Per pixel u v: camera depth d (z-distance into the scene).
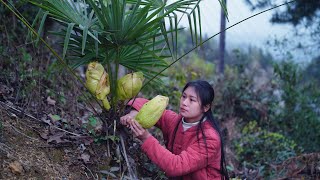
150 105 2.41
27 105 2.82
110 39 2.38
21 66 3.18
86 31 2.13
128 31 2.32
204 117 2.57
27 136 2.51
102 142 2.71
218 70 8.13
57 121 2.84
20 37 3.67
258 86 6.64
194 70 6.64
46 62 3.74
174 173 2.42
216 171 2.56
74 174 2.47
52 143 2.58
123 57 2.65
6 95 2.87
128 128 2.64
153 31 2.52
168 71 5.82
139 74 2.50
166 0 2.53
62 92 3.35
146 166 2.89
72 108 3.17
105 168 2.63
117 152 2.63
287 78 5.92
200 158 2.44
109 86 2.50
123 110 2.60
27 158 2.33
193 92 2.49
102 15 2.26
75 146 2.67
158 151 2.42
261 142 4.66
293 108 5.73
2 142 2.31
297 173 3.99
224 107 5.73
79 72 4.55
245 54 8.16
